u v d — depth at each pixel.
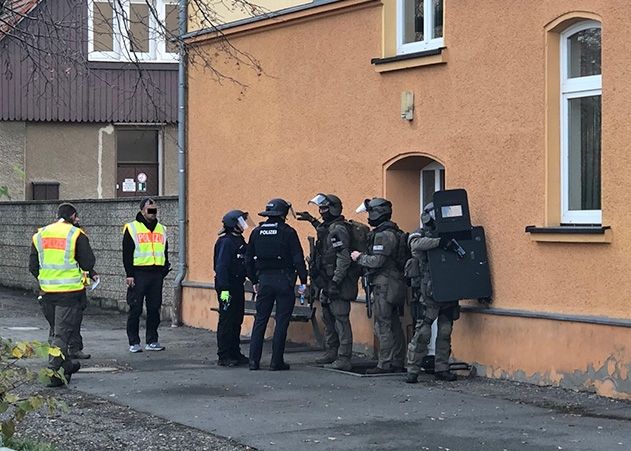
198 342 15.79
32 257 12.31
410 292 12.64
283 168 15.52
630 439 8.84
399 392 11.29
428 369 12.55
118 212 20.20
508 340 11.80
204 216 17.42
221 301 13.34
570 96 11.50
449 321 12.01
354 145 14.12
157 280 14.87
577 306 11.08
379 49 13.68
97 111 26.50
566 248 11.19
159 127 26.84
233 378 12.37
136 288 14.75
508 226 11.88
